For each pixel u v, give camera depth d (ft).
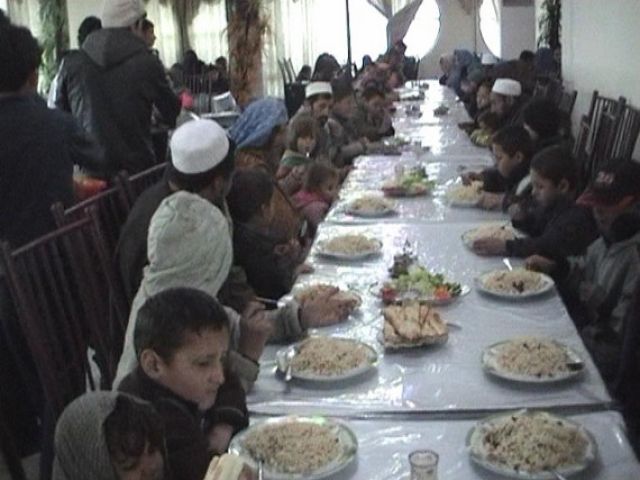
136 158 13.46
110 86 13.19
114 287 8.38
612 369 7.97
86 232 8.42
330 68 29.37
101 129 13.20
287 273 9.17
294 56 42.68
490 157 16.60
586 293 9.00
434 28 43.04
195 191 7.49
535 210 10.57
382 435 5.63
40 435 9.14
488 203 11.85
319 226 11.16
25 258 7.46
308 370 6.54
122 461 4.36
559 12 29.66
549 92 23.07
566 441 5.17
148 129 13.74
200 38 39.86
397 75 34.22
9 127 9.41
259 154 12.56
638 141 15.88
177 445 5.07
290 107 29.81
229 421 5.78
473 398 6.09
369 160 16.80
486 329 7.33
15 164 9.41
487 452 5.19
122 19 13.29
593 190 8.69
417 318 7.14
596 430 5.54
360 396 6.22
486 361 6.53
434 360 6.74
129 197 10.26
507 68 24.14
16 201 9.49
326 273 9.07
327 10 42.86
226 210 8.30
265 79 41.42
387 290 8.11
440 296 7.94
